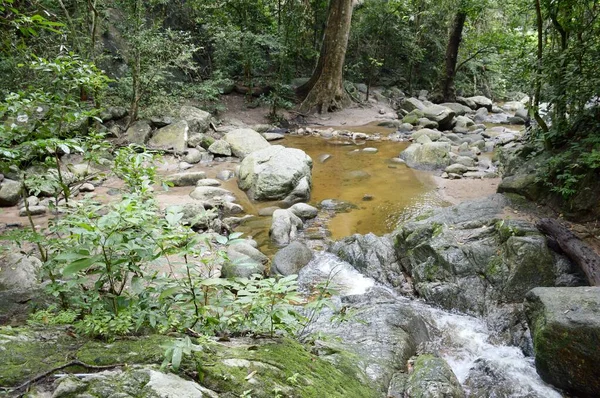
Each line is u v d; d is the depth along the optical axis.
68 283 1.96
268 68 15.19
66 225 2.05
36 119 2.32
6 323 2.30
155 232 1.87
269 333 2.15
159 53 9.77
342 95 15.02
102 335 1.76
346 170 8.88
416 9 18.23
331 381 1.96
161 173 8.05
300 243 5.34
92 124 8.55
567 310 3.04
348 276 4.93
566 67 5.37
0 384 1.37
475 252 4.44
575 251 3.99
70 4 9.71
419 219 5.57
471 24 18.38
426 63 19.39
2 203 6.05
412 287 4.68
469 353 3.60
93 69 2.89
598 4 5.69
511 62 6.45
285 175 7.18
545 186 5.43
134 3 10.26
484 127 13.13
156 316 1.83
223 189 7.16
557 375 3.05
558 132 5.84
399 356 3.04
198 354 1.65
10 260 3.72
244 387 1.55
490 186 7.57
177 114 10.22
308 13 15.61
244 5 13.45
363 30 17.23
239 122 12.32
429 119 13.22
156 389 1.39
